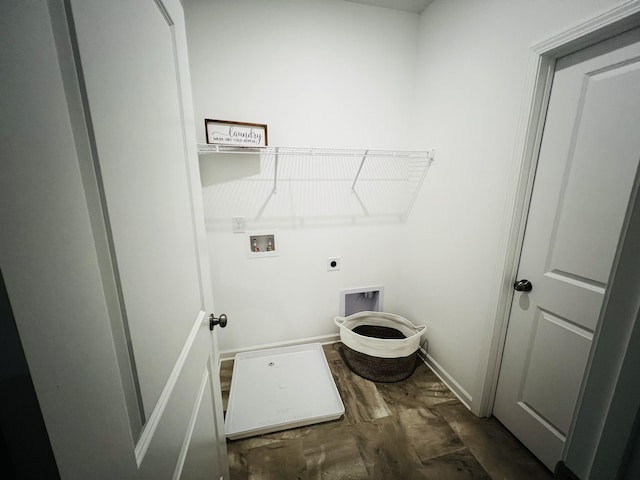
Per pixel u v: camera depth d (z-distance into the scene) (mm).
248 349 1939
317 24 1561
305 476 1121
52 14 266
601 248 897
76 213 290
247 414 1420
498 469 1137
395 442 1269
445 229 1586
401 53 1732
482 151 1286
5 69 215
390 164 1884
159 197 538
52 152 260
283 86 1587
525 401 1214
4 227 215
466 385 1486
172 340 576
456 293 1526
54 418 257
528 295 1167
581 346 977
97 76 338
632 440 294
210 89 1490
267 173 1686
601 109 872
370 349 1638
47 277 252
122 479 352
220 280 1768
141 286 444
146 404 447
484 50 1235
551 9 939
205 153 1562
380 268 2086
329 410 1447
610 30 806
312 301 1997
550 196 1053
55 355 260
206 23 1420
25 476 257
